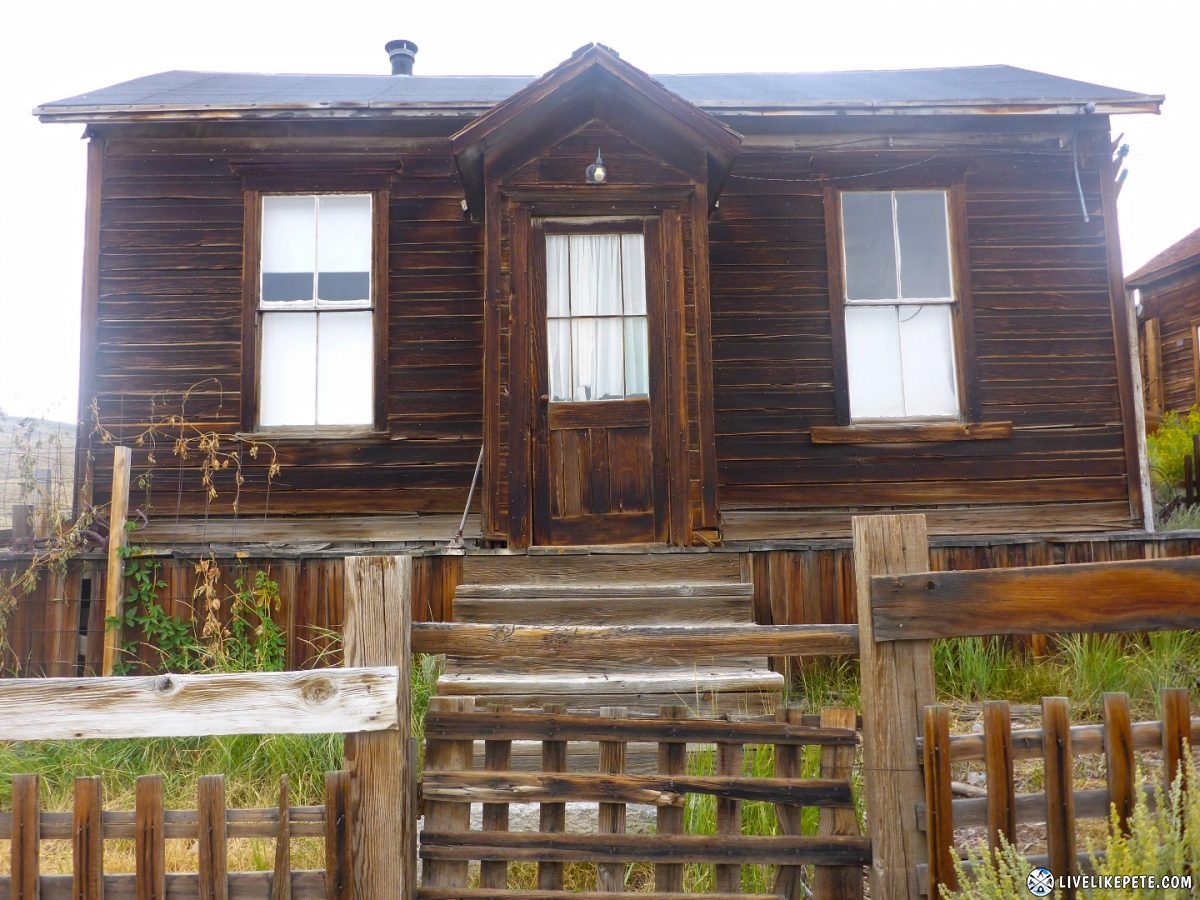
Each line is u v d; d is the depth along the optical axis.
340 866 2.94
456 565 6.50
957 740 3.03
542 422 6.49
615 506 6.43
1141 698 5.55
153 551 6.42
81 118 7.36
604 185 6.60
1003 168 8.05
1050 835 2.93
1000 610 3.08
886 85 9.04
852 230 8.07
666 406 6.49
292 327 7.77
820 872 3.26
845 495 7.64
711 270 7.85
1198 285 16.83
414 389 7.67
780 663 6.30
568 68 6.35
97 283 7.63
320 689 3.06
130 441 7.49
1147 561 2.94
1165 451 12.50
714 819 4.04
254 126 7.82
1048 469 7.74
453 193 7.90
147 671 6.36
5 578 6.23
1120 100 7.58
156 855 2.84
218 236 7.75
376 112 7.46
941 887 2.83
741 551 6.50
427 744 3.38
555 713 3.40
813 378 7.78
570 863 4.32
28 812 2.86
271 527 7.48
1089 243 8.02
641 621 5.68
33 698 3.02
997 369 7.84
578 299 6.66
